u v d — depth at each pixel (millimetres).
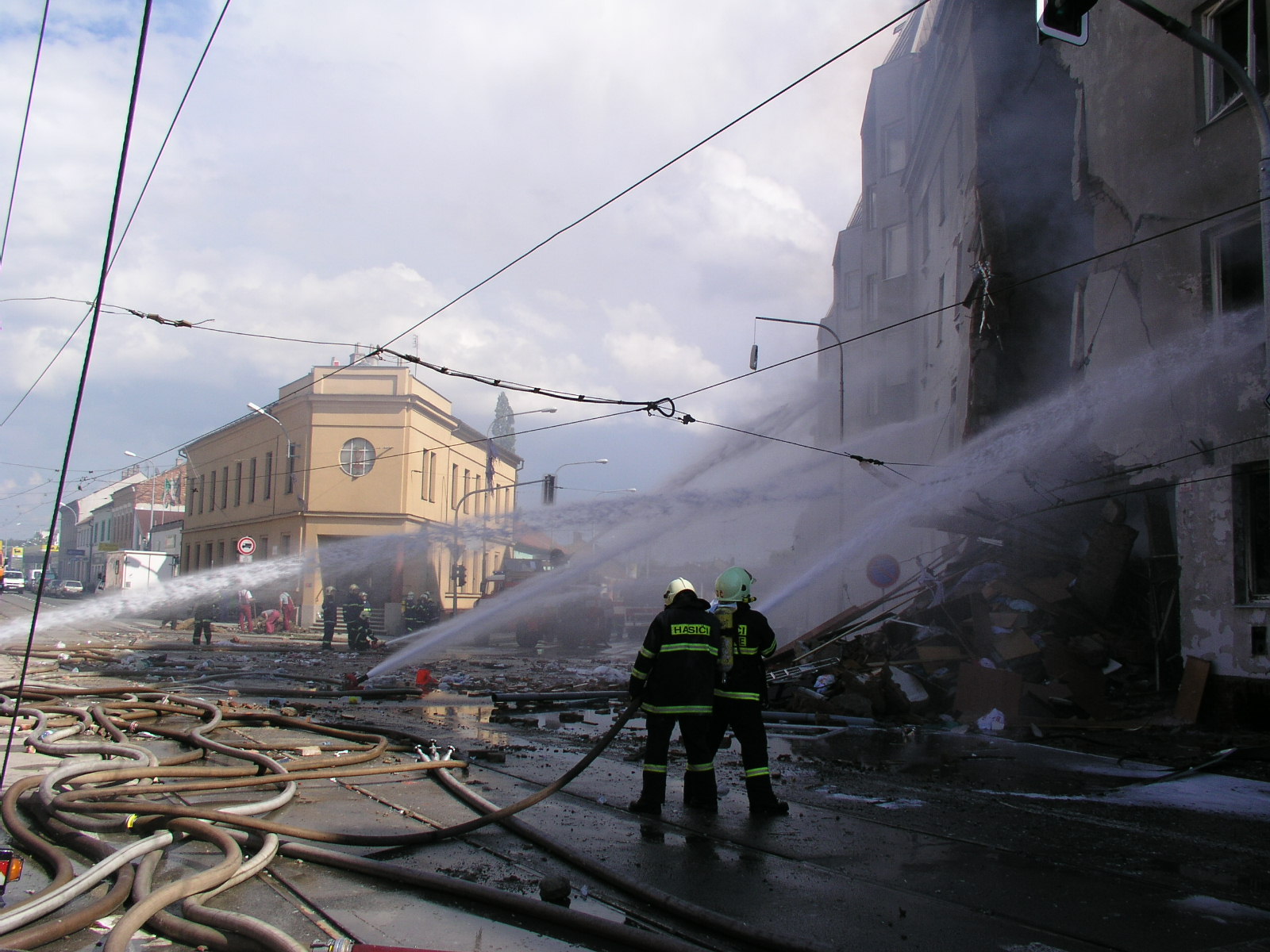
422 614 32281
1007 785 6691
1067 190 16109
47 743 7180
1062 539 12320
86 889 3516
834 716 10445
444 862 4430
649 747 5668
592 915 3555
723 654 5855
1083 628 11266
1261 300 10156
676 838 4996
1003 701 9922
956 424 20031
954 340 20844
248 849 4473
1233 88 10711
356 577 38312
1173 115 11391
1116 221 12461
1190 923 3688
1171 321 11195
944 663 11156
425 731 9461
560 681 15430
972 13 17141
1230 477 10078
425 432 40938
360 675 16531
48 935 3191
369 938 3381
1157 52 11688
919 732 9508
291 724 9039
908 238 29016
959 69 20453
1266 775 7152
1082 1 5773
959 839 5051
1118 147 12398
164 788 5590
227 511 47031
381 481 38469
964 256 19500
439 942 3365
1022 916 3748
